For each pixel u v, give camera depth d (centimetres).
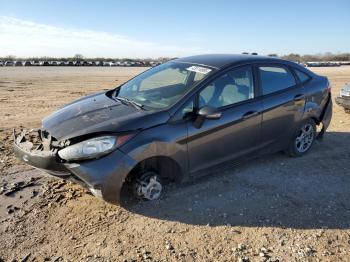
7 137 714
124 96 514
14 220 420
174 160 447
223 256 364
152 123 430
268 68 557
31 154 432
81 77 2411
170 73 527
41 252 368
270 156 620
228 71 505
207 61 529
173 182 509
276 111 547
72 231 402
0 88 1648
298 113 584
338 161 612
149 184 452
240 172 552
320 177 547
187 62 543
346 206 466
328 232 409
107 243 382
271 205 462
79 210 441
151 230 405
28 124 848
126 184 470
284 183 523
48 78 2277
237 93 509
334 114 996
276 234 402
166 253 367
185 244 382
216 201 467
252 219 430
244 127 508
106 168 402
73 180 421
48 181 515
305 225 421
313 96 607
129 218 426
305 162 601
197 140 461
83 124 427
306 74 615
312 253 371
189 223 419
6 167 561
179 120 448
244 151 523
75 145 405
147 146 420
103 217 427
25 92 1540
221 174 542
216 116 442
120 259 358
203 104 470
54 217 427
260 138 538
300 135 612
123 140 411
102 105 479
